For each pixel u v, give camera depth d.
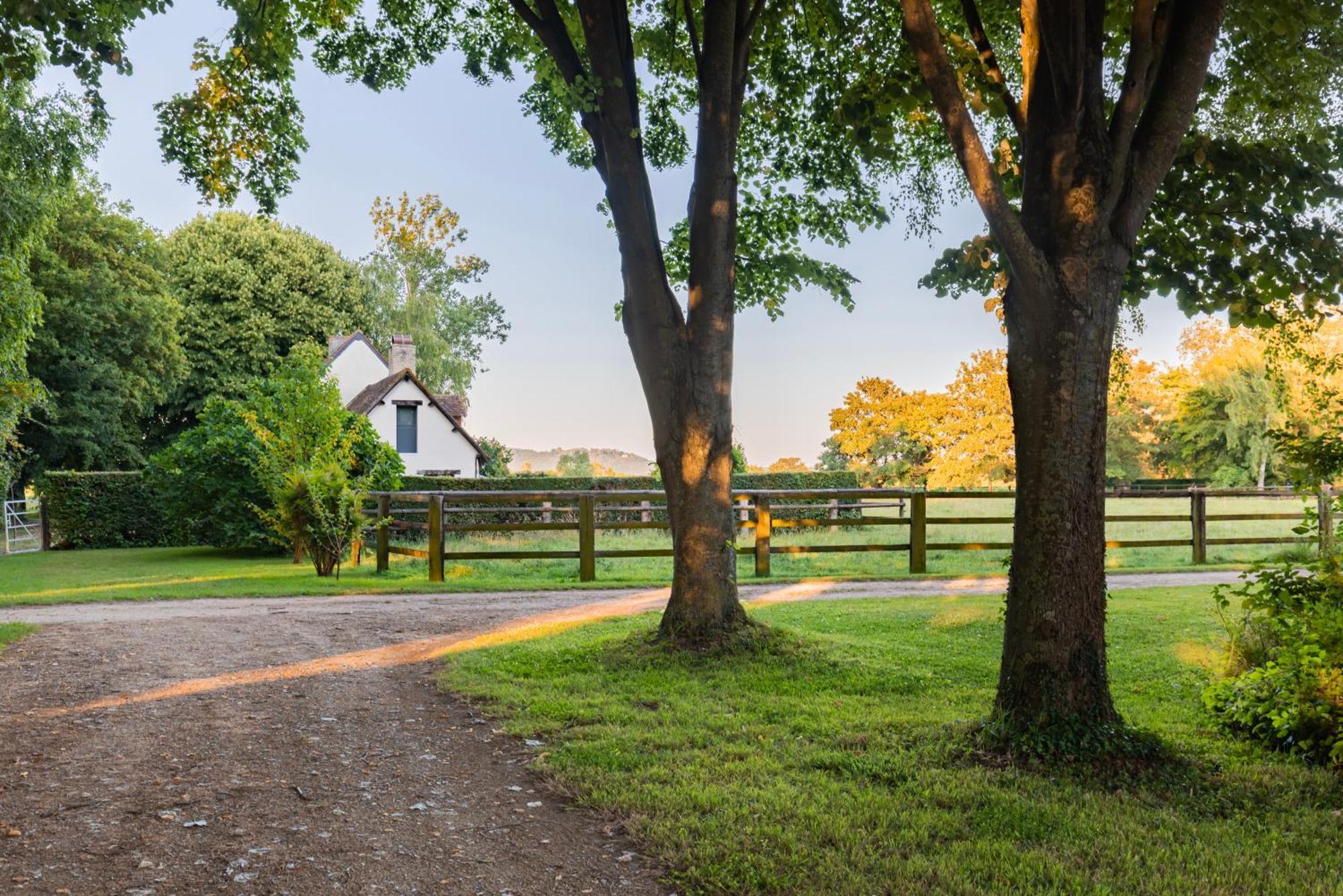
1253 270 6.29
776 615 9.70
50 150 14.93
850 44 8.88
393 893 3.38
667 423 7.73
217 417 18.78
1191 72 4.86
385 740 5.45
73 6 6.21
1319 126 6.53
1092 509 4.80
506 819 4.16
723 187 7.65
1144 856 3.67
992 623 9.06
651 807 4.23
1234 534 19.89
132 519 23.38
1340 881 3.42
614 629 8.96
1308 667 4.75
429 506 13.55
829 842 3.82
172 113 9.39
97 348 32.75
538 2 7.63
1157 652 7.68
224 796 4.45
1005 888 3.36
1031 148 5.02
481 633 9.10
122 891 3.37
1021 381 4.91
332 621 9.88
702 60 7.66
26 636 8.92
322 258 41.72
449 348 47.09
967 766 4.72
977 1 7.34
